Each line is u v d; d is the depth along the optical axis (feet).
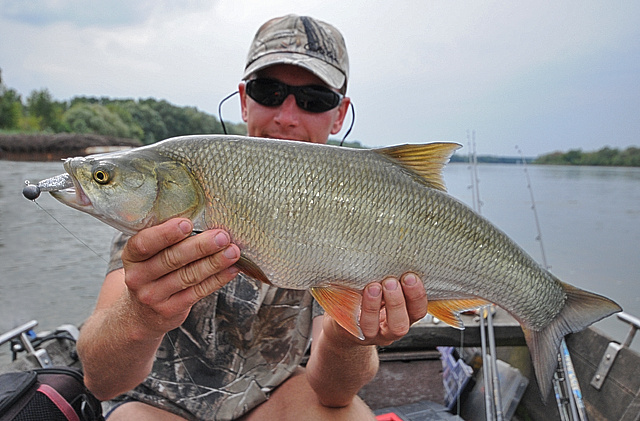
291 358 2.09
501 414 2.36
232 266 1.40
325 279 1.53
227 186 1.44
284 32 2.50
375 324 1.50
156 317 1.41
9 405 1.68
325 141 2.61
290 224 1.46
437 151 1.58
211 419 1.92
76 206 1.37
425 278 1.59
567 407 2.36
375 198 1.51
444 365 3.11
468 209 1.63
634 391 2.35
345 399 1.93
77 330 2.90
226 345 2.02
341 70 2.57
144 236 1.24
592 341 2.73
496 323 2.92
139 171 1.37
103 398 1.89
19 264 7.17
